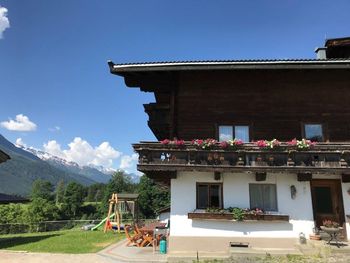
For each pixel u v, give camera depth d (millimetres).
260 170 14883
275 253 13734
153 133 19734
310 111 16531
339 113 16500
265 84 16844
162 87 17156
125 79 17172
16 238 23719
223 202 15211
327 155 15055
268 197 15453
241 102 16672
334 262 12594
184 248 14766
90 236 24312
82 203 103312
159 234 18031
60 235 25484
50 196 108812
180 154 15258
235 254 13742
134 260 13961
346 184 15430
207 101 16734
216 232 14898
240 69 15938
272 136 16312
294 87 16797
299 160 15023
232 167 14945
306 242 14516
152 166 15070
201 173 15500
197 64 15758
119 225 28266
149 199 70188
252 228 14883
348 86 16750
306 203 15109
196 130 16453
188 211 15141
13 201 23469
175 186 15406
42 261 14266
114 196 31500
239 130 16453
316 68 15633
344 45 18734
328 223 14320
